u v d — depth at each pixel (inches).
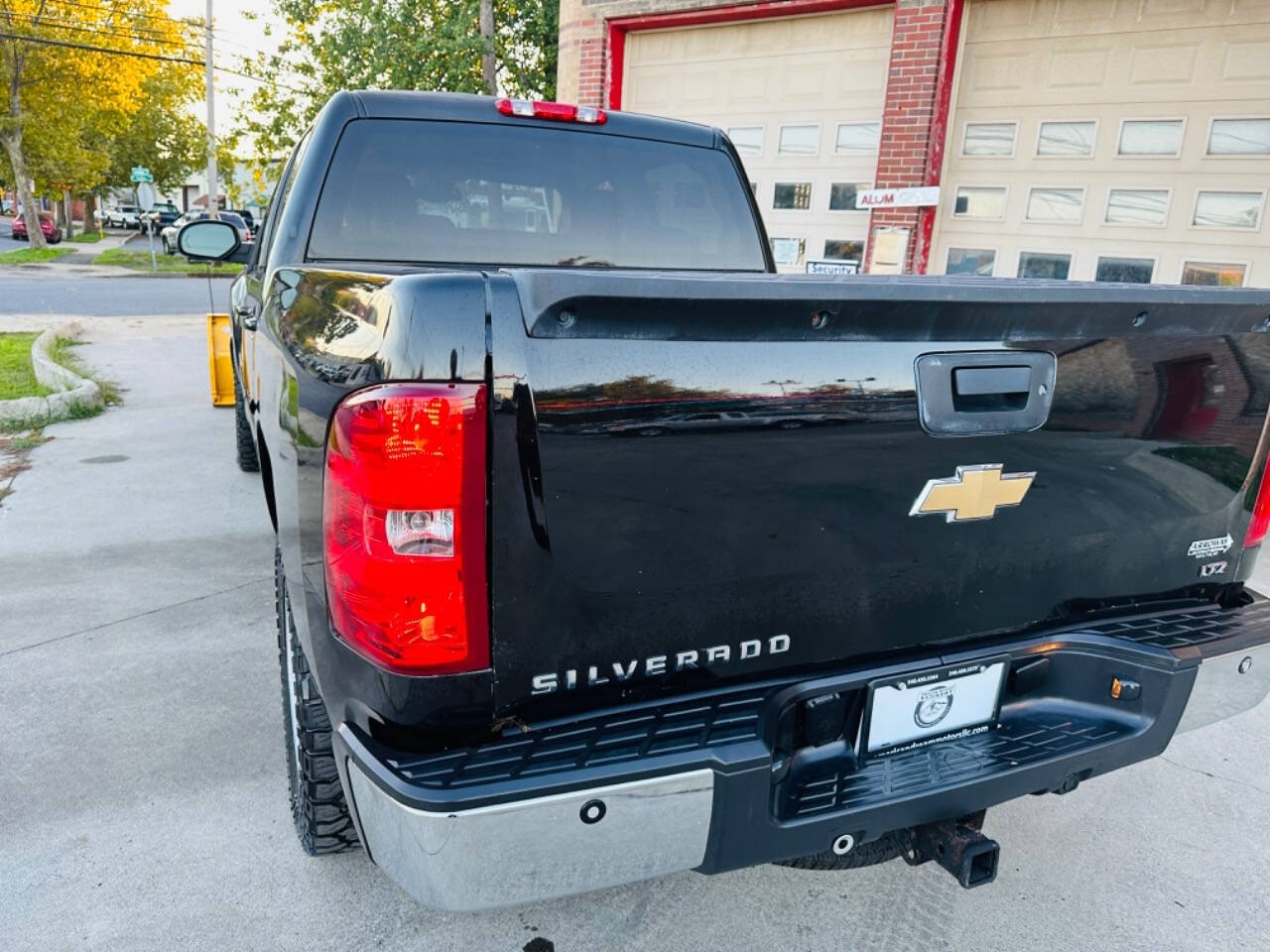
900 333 65.9
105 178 1868.8
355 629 59.1
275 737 117.4
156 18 1230.3
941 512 71.4
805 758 71.4
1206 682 81.1
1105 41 257.8
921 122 283.1
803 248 330.3
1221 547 88.6
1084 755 76.5
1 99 1230.9
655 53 350.3
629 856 60.5
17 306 661.3
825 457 65.7
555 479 57.8
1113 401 76.1
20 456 250.4
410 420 53.7
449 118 115.3
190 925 85.3
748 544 65.2
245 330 123.6
